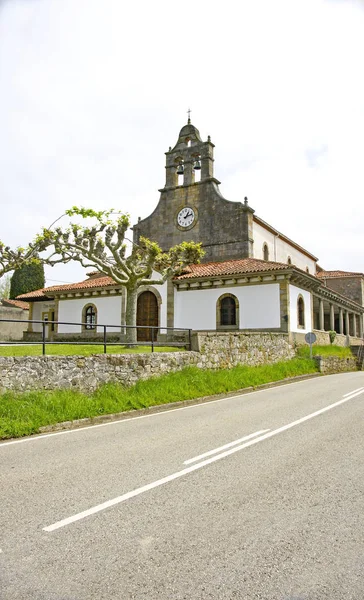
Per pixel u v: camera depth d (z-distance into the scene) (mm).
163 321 28828
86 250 21188
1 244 23500
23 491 5301
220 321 27438
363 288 50281
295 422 9406
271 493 5168
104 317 31297
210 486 5426
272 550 3803
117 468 6219
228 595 3172
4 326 40750
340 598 3125
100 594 3203
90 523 4379
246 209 31406
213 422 9703
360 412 10648
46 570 3520
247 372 17781
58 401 10289
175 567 3545
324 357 24406
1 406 9375
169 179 35219
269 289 26156
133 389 13078
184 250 23484
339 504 4820
